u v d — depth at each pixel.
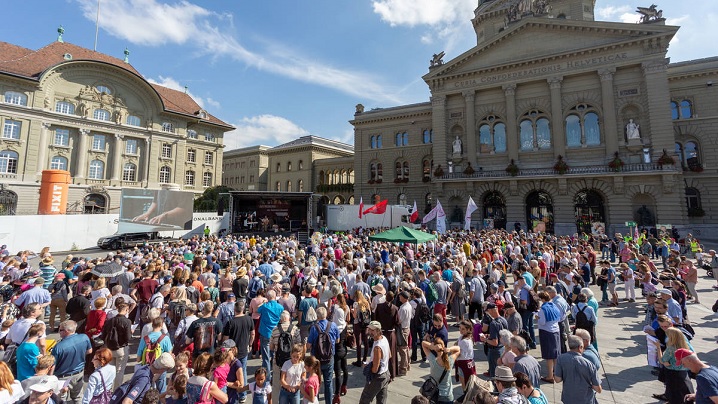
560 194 36.28
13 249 26.33
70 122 44.88
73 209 44.00
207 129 61.69
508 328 8.15
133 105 50.81
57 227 29.02
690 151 36.59
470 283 11.97
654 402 7.05
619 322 12.20
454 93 43.12
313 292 9.99
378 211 30.56
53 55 46.53
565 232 35.47
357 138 55.44
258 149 85.44
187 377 5.29
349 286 12.06
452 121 43.62
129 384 5.24
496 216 40.47
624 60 34.84
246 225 39.97
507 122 39.88
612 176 33.81
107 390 5.43
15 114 40.88
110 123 48.00
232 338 7.45
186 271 11.14
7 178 39.94
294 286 12.46
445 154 42.88
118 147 48.84
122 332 7.38
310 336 7.09
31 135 41.88
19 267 12.66
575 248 20.84
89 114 46.44
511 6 43.38
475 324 9.76
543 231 34.91
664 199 32.16
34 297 9.11
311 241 24.23
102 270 10.99
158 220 31.23
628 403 7.04
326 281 11.11
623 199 33.66
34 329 6.14
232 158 91.12
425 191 49.22
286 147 72.81
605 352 9.62
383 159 52.94
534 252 19.42
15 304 9.02
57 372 6.03
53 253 28.23
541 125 38.88
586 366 5.60
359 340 9.22
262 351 8.27
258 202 41.66
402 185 50.84
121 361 7.38
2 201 39.66
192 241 23.58
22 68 42.31
